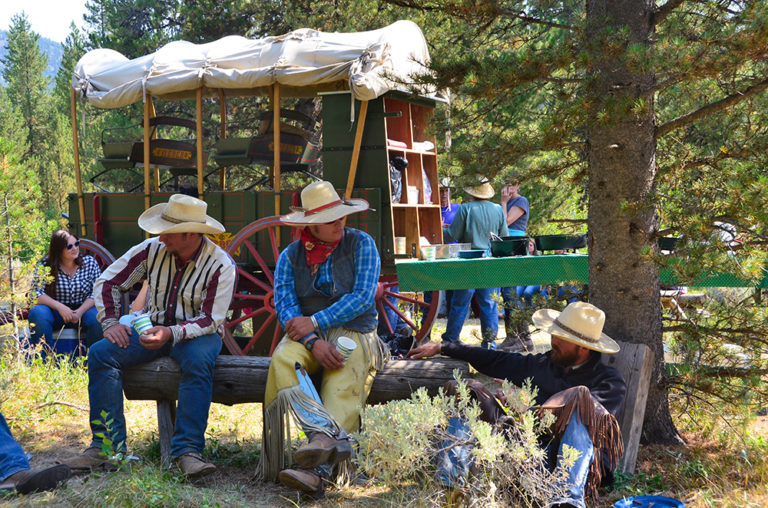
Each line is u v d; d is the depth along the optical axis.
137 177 18.00
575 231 7.40
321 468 3.94
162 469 4.11
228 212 7.40
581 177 5.08
